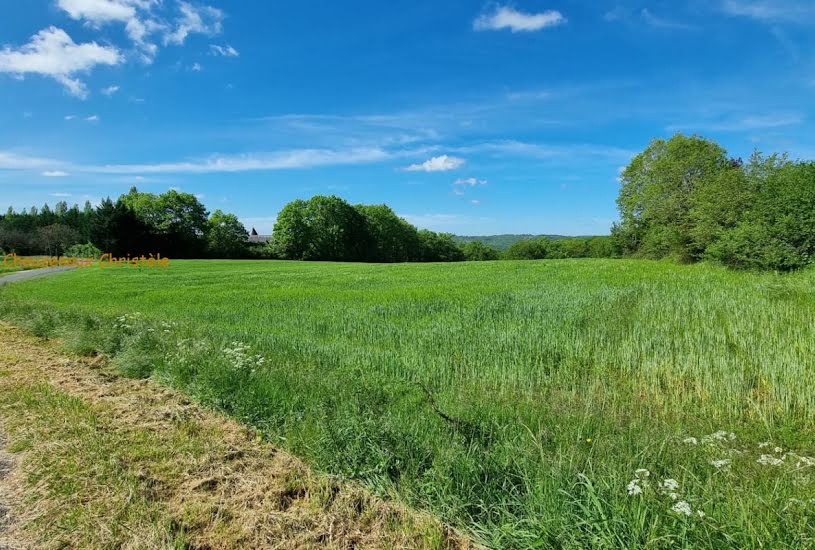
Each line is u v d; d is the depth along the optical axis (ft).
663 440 14.17
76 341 30.27
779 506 10.03
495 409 17.42
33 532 10.96
